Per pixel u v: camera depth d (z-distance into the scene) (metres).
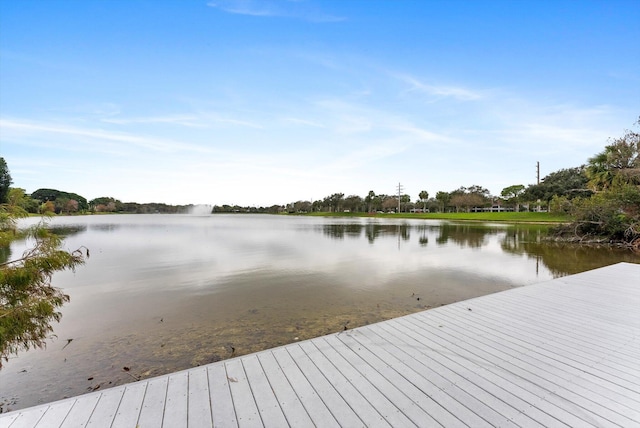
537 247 15.27
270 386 2.61
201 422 2.17
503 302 4.92
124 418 2.21
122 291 7.36
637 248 14.62
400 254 13.18
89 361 3.96
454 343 3.43
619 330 3.75
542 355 3.12
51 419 2.19
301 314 5.69
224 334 4.80
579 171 43.66
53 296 3.44
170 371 3.70
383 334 3.69
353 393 2.50
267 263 11.10
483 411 2.25
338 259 11.93
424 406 2.32
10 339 3.01
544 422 2.11
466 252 13.68
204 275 9.09
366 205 87.56
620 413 2.20
